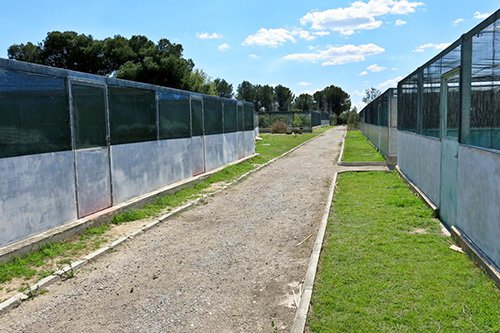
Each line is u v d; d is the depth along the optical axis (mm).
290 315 4254
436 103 7988
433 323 3764
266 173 14609
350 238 6348
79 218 7293
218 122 15062
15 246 5727
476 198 5363
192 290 4883
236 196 10555
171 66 34438
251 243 6652
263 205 9430
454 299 4191
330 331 3715
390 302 4191
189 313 4324
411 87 11125
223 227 7641
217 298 4668
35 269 5426
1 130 5660
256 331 3961
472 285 4500
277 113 54281
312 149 24547
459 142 6113
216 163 14805
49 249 6078
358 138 33250
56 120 6727
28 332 3988
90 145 7637
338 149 24172
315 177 13312
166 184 10797
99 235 7016
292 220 8031
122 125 8734
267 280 5152
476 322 3752
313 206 9180
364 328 3732
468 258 5332
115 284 5078
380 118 20188
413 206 8422
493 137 4844
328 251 5781
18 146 5953
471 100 5699
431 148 8367
